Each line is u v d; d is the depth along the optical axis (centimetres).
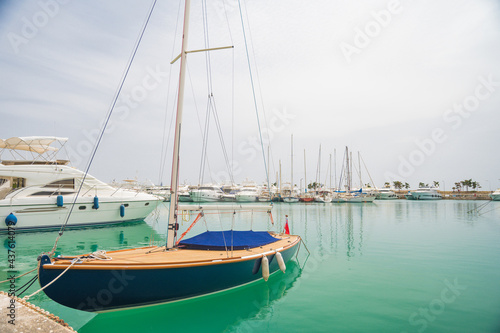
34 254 1156
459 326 561
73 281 521
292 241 1027
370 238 1620
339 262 1076
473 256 1166
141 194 2148
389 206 4784
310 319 604
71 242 1429
